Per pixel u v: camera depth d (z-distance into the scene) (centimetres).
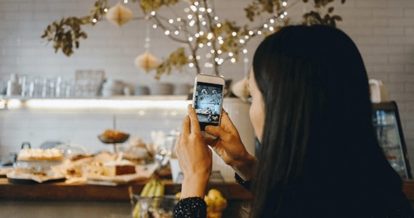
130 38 485
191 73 472
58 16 490
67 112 484
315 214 78
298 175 77
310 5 453
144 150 280
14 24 493
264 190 80
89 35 488
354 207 78
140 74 483
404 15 475
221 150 116
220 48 202
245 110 178
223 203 166
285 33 83
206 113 116
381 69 473
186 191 98
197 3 204
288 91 78
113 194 180
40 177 183
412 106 468
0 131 486
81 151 263
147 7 211
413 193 171
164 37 482
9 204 189
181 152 103
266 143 80
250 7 220
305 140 77
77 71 430
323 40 80
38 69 488
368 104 80
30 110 486
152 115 478
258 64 84
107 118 481
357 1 476
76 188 181
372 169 79
